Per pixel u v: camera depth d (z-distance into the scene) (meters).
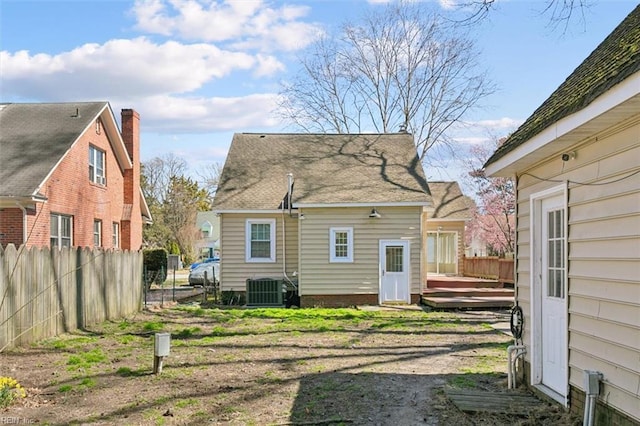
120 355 9.34
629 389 4.50
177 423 5.74
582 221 5.41
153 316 15.13
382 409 6.24
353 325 13.33
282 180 20.38
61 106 21.56
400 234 18.38
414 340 11.12
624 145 4.62
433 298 17.84
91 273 12.98
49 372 8.03
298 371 8.22
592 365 5.17
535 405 6.12
